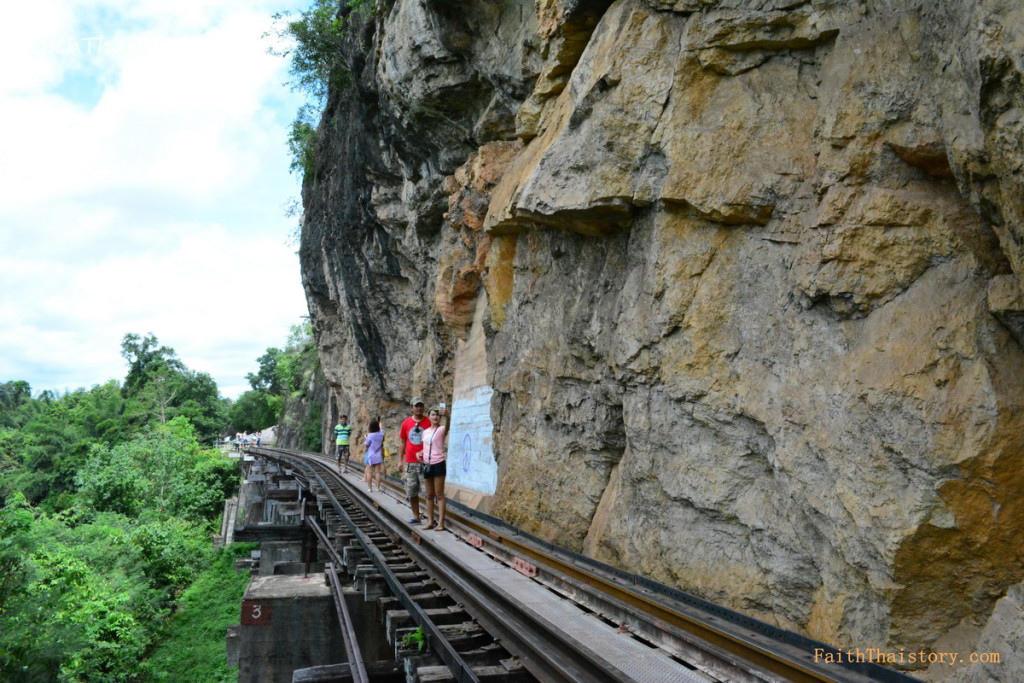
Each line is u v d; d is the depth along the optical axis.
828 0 5.96
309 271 38.78
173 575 22.88
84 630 14.25
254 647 9.97
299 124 36.91
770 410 5.75
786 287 5.90
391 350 26.89
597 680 4.47
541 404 9.83
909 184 5.29
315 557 16.78
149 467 36.41
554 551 8.42
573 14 8.53
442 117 15.12
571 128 8.16
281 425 67.62
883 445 4.87
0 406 89.69
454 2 12.23
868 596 4.93
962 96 4.63
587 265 8.81
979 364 4.59
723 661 4.64
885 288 5.17
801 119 6.09
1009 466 4.40
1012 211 4.15
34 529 18.11
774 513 5.75
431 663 5.88
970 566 4.52
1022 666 3.79
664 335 6.71
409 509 13.68
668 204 6.74
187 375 84.88
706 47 6.57
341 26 24.03
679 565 6.51
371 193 22.03
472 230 14.55
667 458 6.74
